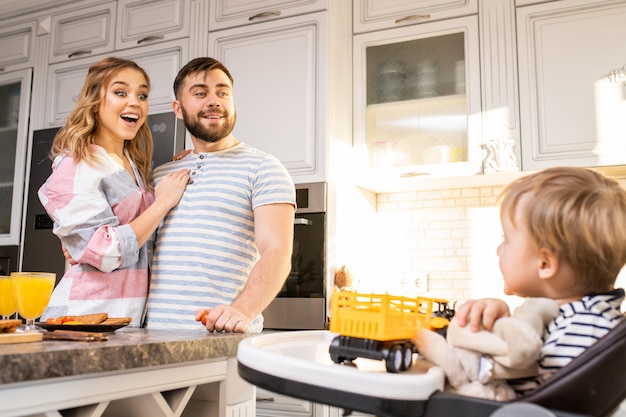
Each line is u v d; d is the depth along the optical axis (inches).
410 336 23.8
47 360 26.3
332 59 91.4
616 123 79.5
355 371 20.7
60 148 52.4
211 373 39.6
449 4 90.3
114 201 52.1
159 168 59.6
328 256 85.2
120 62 56.3
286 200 52.5
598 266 22.9
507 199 25.2
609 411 20.7
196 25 101.7
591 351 19.7
